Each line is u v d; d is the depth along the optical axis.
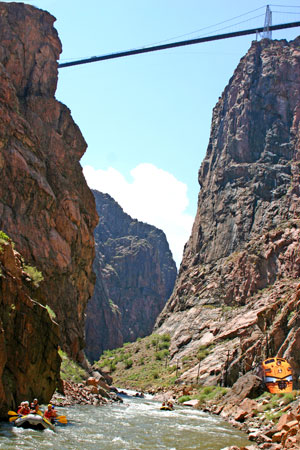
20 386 29.91
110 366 118.12
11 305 29.89
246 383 49.22
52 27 83.44
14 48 76.44
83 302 76.56
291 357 49.84
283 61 139.75
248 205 126.25
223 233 129.00
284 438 27.25
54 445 24.69
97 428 32.34
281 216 117.75
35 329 31.78
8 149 64.69
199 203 146.88
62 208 71.38
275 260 104.50
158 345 118.25
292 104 134.88
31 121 75.00
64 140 80.81
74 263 72.62
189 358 95.44
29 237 63.56
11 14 78.69
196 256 135.25
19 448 22.92
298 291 59.25
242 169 132.88
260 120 136.62
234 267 114.12
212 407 52.41
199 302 120.00
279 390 46.06
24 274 35.25
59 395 43.72
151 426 36.16
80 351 67.06
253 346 61.22
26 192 64.75
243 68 146.75
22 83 77.69
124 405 52.06
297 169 123.69
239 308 103.62
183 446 28.89
